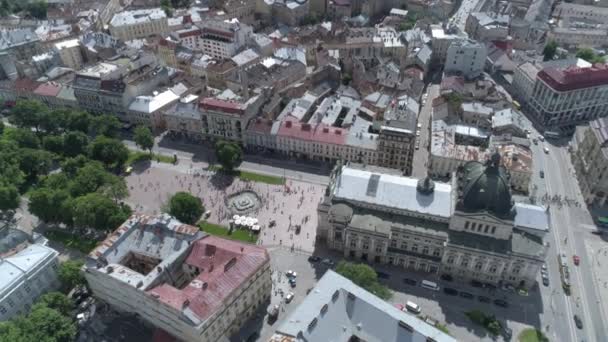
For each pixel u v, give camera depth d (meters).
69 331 165.00
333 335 153.50
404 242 199.62
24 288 176.00
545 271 199.38
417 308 182.62
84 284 188.00
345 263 185.25
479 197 183.88
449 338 147.38
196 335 156.12
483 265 190.25
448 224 195.62
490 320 176.50
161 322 168.38
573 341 173.25
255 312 185.88
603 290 192.88
